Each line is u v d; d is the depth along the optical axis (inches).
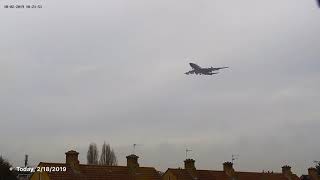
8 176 3240.7
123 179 2325.3
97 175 2258.9
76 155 2256.4
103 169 2325.3
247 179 2859.3
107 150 4099.4
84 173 2233.0
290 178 3125.0
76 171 2222.0
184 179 2541.8
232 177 2797.7
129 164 2409.0
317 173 3442.4
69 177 2161.7
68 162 2237.9
